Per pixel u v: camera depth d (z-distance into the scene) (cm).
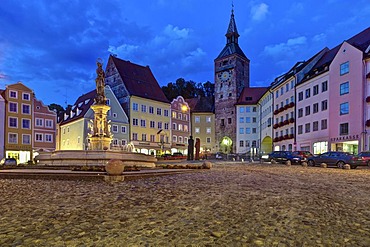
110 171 1252
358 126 3894
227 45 8600
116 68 6619
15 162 3991
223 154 7269
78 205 768
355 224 606
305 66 5425
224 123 8262
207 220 625
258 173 1827
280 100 6141
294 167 2748
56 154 2056
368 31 4444
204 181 1270
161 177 1412
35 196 895
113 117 5881
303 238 515
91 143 2558
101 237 514
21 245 475
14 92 5162
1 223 598
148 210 712
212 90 11869
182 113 7500
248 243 488
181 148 7306
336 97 4275
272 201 829
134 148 6144
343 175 1789
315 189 1092
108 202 805
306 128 5031
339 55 4253
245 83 8538
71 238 508
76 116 5938
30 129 5278
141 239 505
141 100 6438
